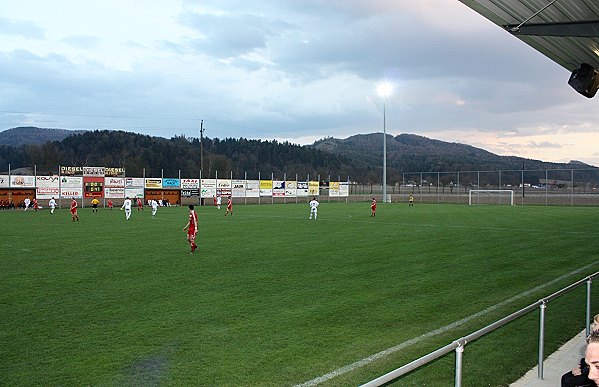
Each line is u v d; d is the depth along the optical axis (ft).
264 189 196.24
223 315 24.45
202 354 18.65
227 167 297.94
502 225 81.92
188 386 15.61
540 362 16.16
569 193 180.14
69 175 149.38
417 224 83.92
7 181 138.41
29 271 36.86
